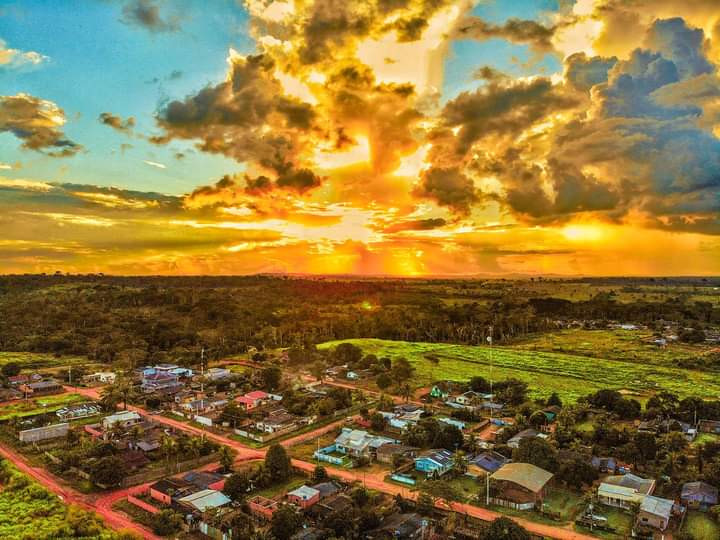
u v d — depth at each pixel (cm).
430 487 9325
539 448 10150
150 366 19438
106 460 9850
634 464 10406
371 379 18325
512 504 8794
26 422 12925
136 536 7594
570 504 8969
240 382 17325
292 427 13062
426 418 12825
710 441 11506
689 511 8694
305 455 11338
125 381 16625
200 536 7931
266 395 15500
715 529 8081
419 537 7662
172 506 8775
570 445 11281
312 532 7681
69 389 16600
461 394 16025
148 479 10069
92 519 8131
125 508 8850
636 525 8119
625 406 13788
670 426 12638
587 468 9512
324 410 13988
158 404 14900
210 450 11381
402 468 10300
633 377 18075
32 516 8300
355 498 8694
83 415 13925
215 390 16438
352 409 14662
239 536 7575
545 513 8538
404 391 15775
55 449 11538
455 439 11469
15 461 10888
